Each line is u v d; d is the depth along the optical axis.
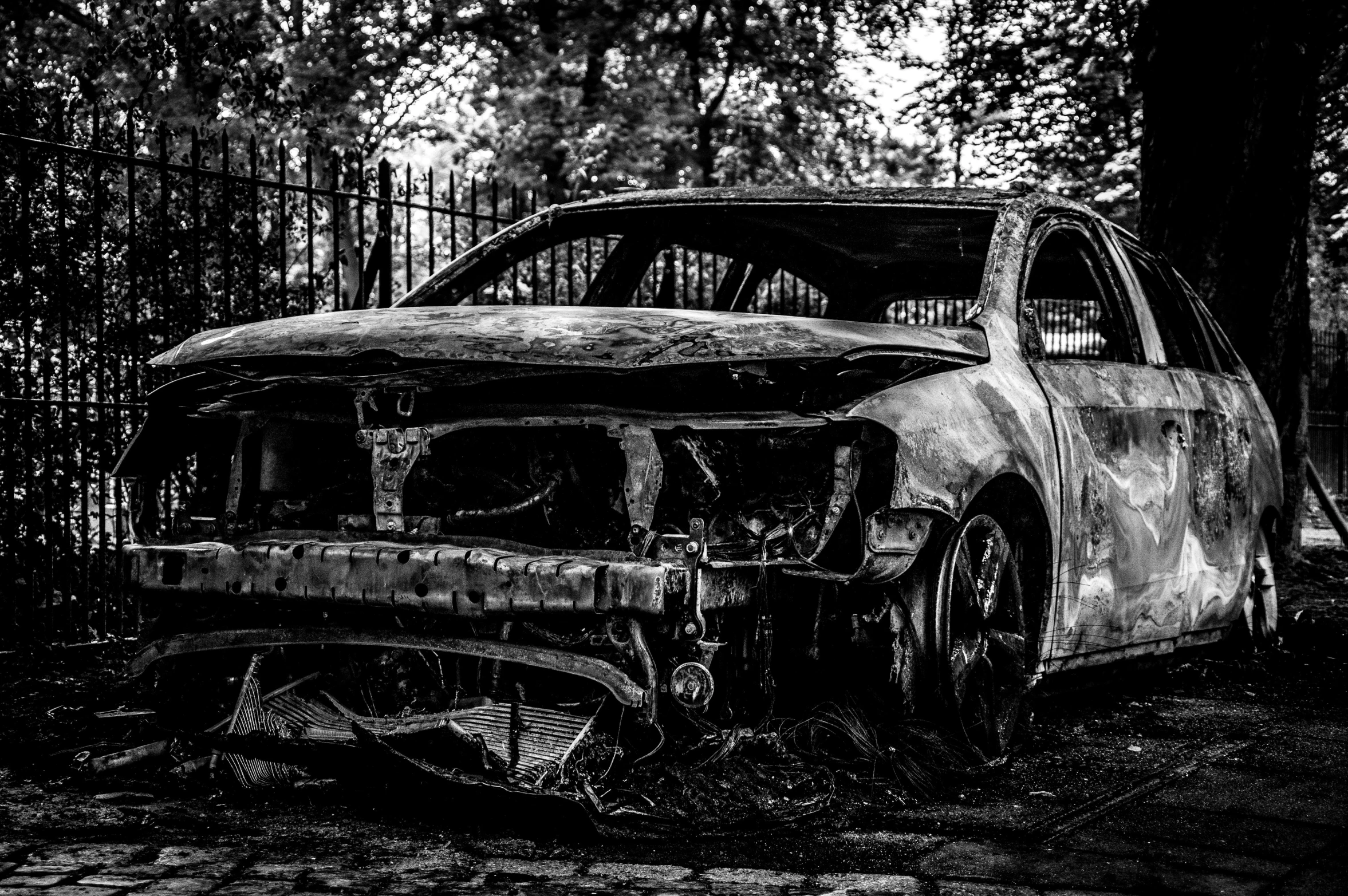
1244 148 10.31
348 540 3.86
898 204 5.30
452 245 7.23
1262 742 4.77
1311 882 3.17
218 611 4.16
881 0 20.83
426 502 3.96
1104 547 4.90
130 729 4.50
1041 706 5.20
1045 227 5.23
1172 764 4.40
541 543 3.92
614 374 3.64
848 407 3.76
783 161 28.36
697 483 3.77
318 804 3.74
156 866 3.16
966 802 3.85
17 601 7.21
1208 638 5.87
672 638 3.62
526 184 24.84
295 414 4.07
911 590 4.07
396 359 3.71
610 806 3.44
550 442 3.91
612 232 5.73
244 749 3.82
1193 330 6.29
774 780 3.73
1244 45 10.26
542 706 3.74
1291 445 10.54
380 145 23.45
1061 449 4.63
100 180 6.57
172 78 11.74
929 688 4.11
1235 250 10.36
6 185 7.28
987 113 19.11
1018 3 17.97
